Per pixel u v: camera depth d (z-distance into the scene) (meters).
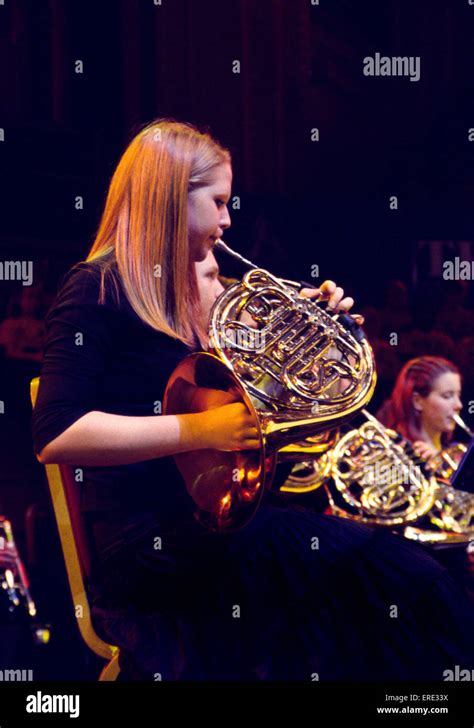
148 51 7.69
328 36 9.89
